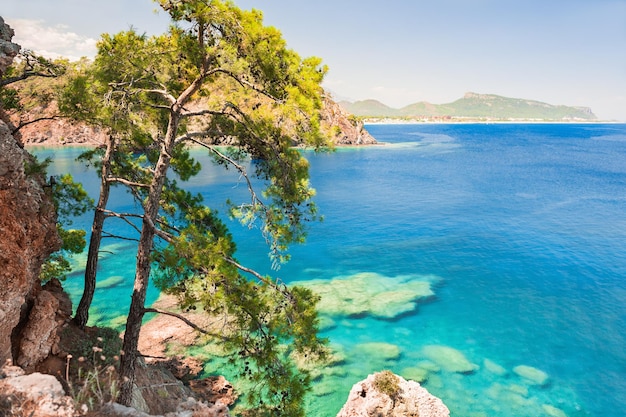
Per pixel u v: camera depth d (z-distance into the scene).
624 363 28.83
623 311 36.34
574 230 60.44
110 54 14.92
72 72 15.41
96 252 18.48
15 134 16.22
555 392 25.84
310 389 13.47
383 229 62.78
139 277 14.08
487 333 32.97
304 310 13.48
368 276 44.31
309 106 12.42
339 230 62.31
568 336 32.50
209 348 28.20
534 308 37.19
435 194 88.31
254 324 13.05
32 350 13.23
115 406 7.82
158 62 14.84
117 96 14.95
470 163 140.75
